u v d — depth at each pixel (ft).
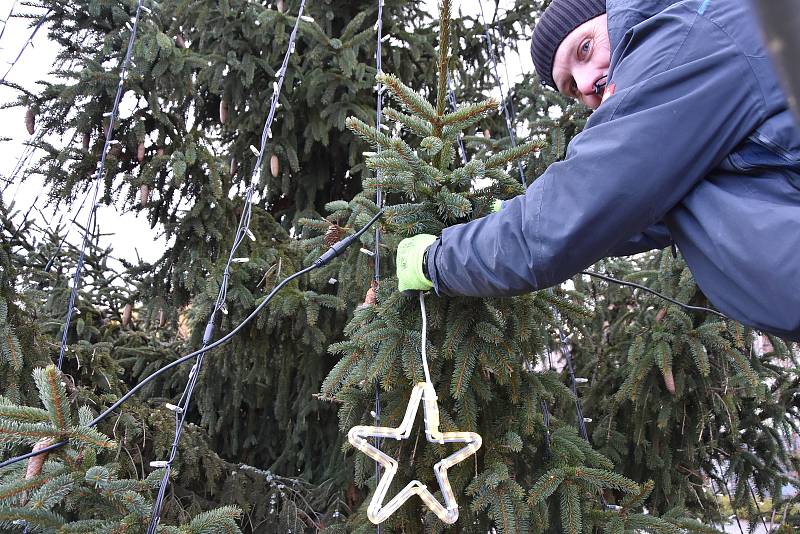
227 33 8.36
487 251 3.26
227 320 7.90
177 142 7.54
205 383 9.11
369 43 9.11
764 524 8.14
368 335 4.25
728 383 6.89
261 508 7.96
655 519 4.96
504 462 4.76
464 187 4.38
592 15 4.23
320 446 9.76
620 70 3.24
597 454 5.24
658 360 6.54
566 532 4.64
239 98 8.62
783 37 0.77
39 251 9.23
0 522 3.52
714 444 7.52
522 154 4.32
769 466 7.86
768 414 8.05
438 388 4.58
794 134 2.67
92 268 10.03
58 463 3.75
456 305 4.37
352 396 4.96
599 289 9.82
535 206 3.07
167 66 6.92
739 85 2.79
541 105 9.06
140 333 10.05
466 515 4.77
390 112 4.33
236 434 9.75
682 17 3.03
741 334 6.44
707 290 3.14
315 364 8.73
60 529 3.56
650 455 7.44
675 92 2.90
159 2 8.18
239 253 8.14
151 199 7.66
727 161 2.93
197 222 7.66
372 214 5.09
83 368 7.00
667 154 2.82
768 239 2.69
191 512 7.23
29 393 5.70
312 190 9.69
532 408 4.79
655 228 4.57
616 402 7.75
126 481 4.00
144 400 9.01
